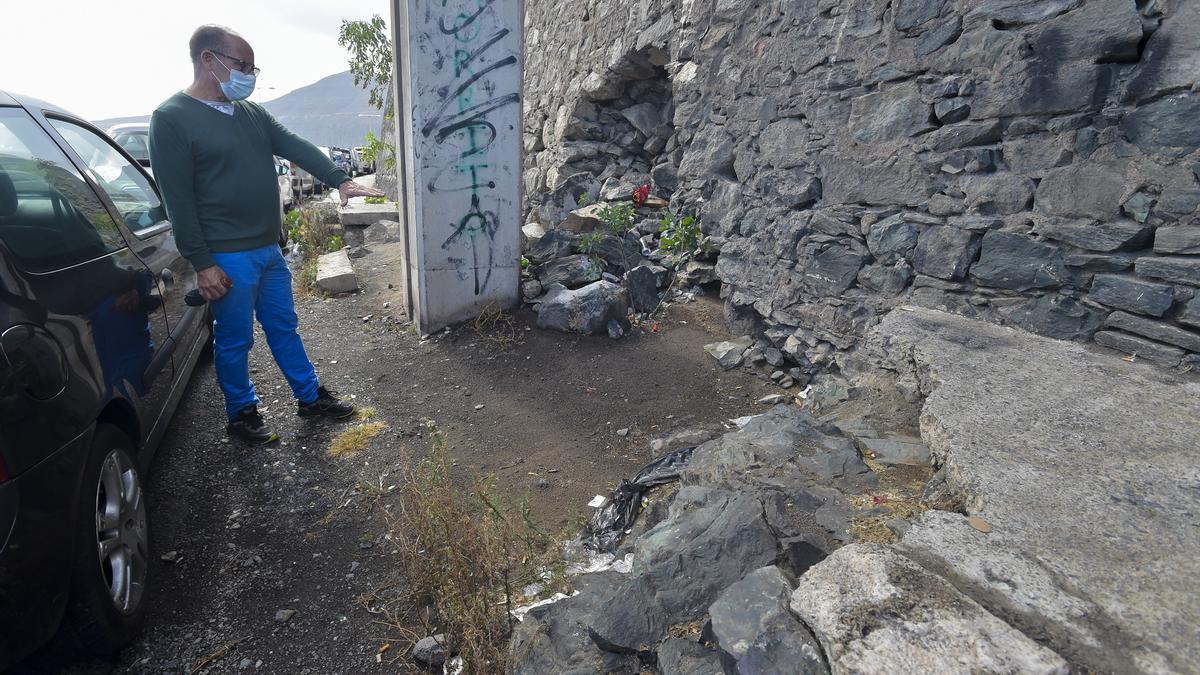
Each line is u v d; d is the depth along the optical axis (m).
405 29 4.82
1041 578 1.52
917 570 1.52
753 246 4.78
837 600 1.49
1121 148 2.65
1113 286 2.72
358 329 5.69
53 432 1.93
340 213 9.32
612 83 7.73
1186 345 2.50
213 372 4.65
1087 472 1.93
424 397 4.38
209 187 3.20
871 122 3.72
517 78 5.08
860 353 3.66
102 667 2.27
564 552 2.72
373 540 2.96
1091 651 1.31
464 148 5.06
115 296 2.60
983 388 2.47
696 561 1.98
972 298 3.28
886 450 2.62
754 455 2.57
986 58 3.10
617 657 1.82
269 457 3.66
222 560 2.84
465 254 5.27
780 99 4.48
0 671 1.76
